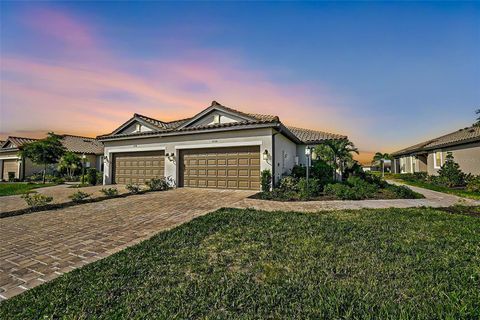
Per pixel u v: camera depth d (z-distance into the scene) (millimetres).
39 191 15195
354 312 2402
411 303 2521
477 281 2963
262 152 11750
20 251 4539
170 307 2559
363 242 4387
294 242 4449
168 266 3578
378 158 35594
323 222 5832
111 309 2555
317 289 2838
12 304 2736
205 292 2834
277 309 2486
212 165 13195
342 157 14734
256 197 9945
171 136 14367
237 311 2490
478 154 16438
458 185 15852
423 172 23531
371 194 10469
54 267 3830
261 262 3625
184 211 7656
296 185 11078
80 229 5953
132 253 4121
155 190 12938
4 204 10523
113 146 17000
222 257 3859
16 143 25906
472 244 4246
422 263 3473
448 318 2262
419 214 6703
